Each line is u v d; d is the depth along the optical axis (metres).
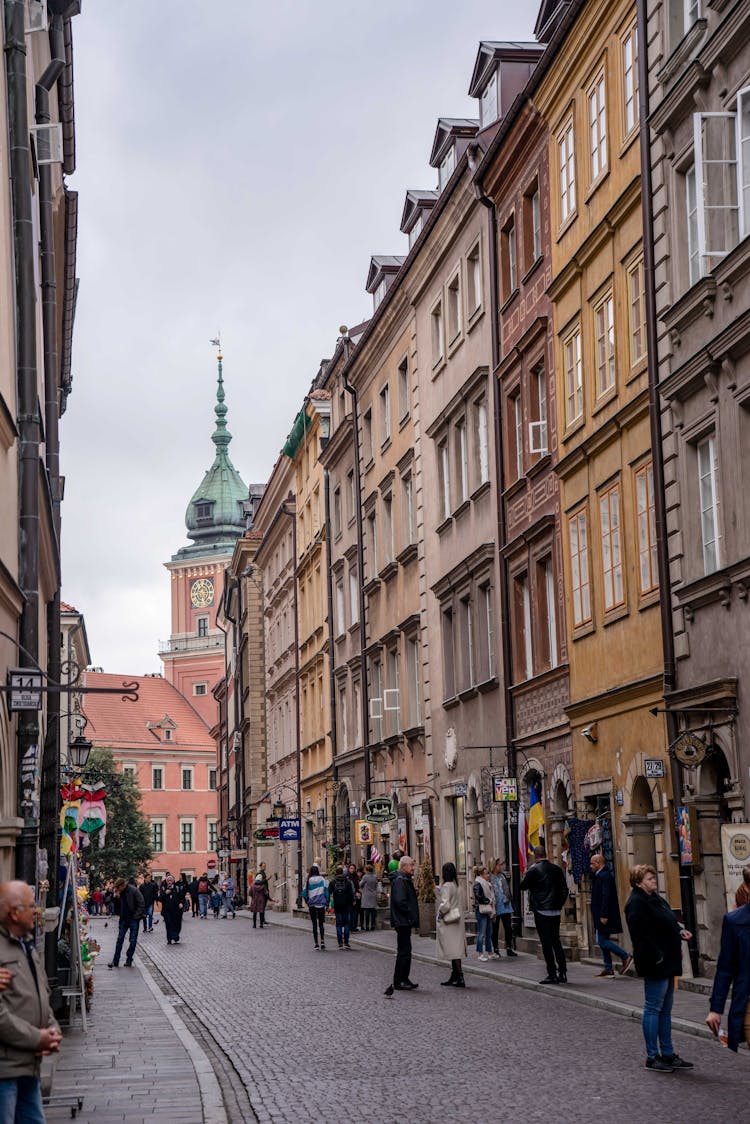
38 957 8.44
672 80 23.36
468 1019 19.22
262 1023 20.25
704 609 21.94
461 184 36.09
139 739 148.12
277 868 75.62
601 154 27.23
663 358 23.59
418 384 42.38
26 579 16.94
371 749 48.81
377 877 45.38
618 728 25.81
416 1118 12.16
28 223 17.23
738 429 20.70
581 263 27.98
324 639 58.69
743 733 20.48
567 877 28.66
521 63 35.94
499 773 33.22
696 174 21.06
